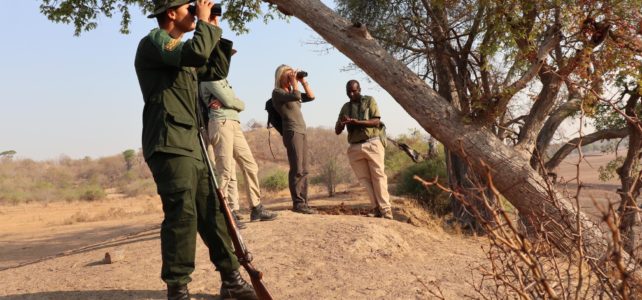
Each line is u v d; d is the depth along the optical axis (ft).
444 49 31.86
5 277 16.69
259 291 11.35
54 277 15.47
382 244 18.33
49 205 114.21
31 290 14.30
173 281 11.18
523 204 17.83
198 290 13.43
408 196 39.47
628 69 17.90
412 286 14.08
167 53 10.69
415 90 19.24
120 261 16.61
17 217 87.30
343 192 55.36
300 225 20.15
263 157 157.07
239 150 20.30
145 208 88.12
